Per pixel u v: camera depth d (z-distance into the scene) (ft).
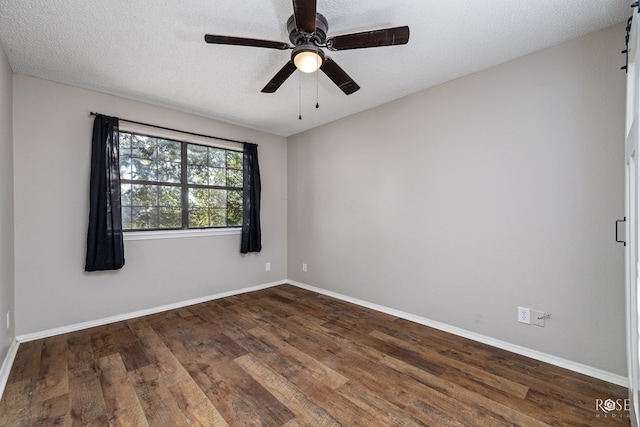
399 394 5.75
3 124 6.66
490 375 6.36
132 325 9.21
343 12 5.62
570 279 6.55
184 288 11.16
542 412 5.22
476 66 7.68
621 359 5.98
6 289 6.83
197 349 7.62
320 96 9.62
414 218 9.44
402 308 9.84
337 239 12.11
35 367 6.68
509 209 7.41
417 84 8.77
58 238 8.55
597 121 6.18
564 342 6.64
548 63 6.79
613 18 5.77
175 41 6.57
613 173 6.01
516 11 5.58
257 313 10.32
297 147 14.07
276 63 7.55
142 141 10.28
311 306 11.08
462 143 8.26
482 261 7.91
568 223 6.56
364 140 10.96
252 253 13.34
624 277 5.88
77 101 8.86
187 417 5.13
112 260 9.14
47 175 8.38
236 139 12.70
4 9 5.42
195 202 11.65
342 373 6.49
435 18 5.80
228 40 5.34
